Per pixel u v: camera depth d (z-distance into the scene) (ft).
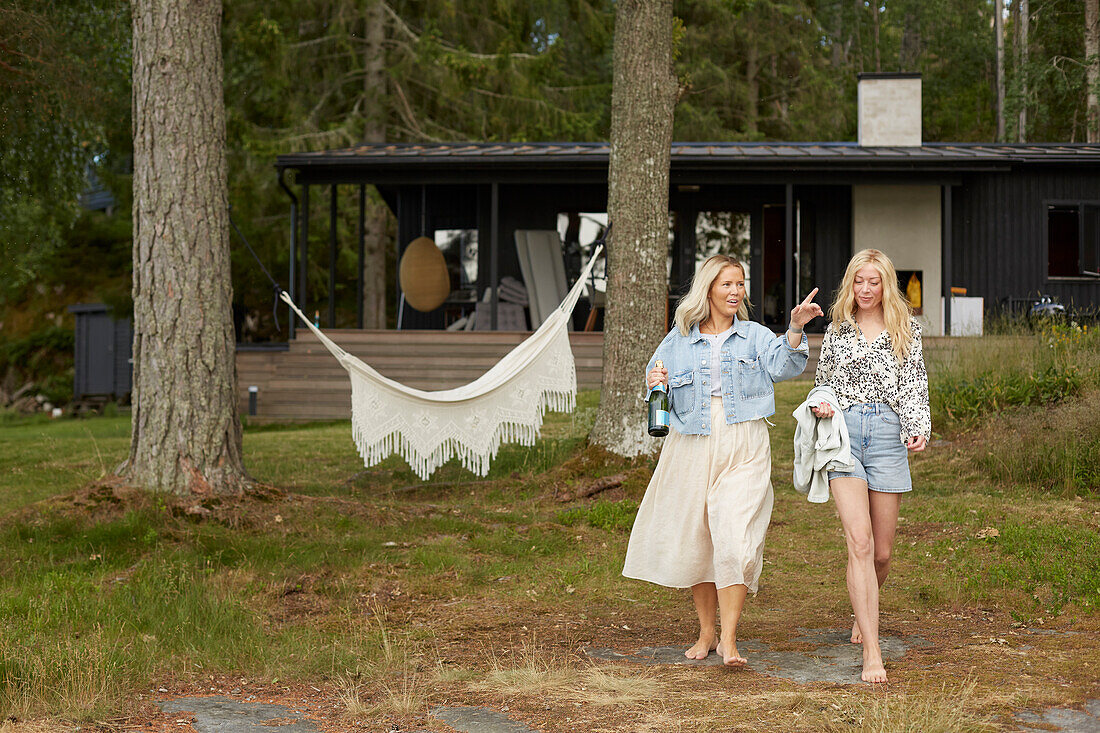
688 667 13.00
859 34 128.57
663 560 13.39
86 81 45.24
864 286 13.23
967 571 17.75
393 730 10.81
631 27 28.99
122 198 65.00
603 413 28.63
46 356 86.79
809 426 13.03
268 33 66.95
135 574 17.98
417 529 22.21
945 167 51.13
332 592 17.65
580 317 56.75
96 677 12.23
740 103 99.50
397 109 76.64
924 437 13.02
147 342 22.62
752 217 57.11
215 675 13.14
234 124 73.26
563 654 13.83
